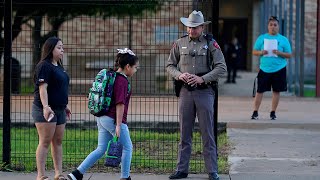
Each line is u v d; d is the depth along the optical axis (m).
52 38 19.27
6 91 21.88
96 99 19.23
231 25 82.94
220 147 26.83
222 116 33.75
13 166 22.28
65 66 35.41
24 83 40.75
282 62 32.03
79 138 27.39
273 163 23.72
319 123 31.52
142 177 21.23
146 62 37.00
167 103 31.50
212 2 21.20
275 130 31.11
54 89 19.20
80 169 19.55
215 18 21.17
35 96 19.28
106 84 19.22
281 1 49.62
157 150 25.44
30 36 38.19
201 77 20.03
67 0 37.00
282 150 26.22
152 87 33.91
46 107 18.75
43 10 37.91
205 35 20.42
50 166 22.34
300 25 45.75
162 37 36.09
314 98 43.91
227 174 21.88
